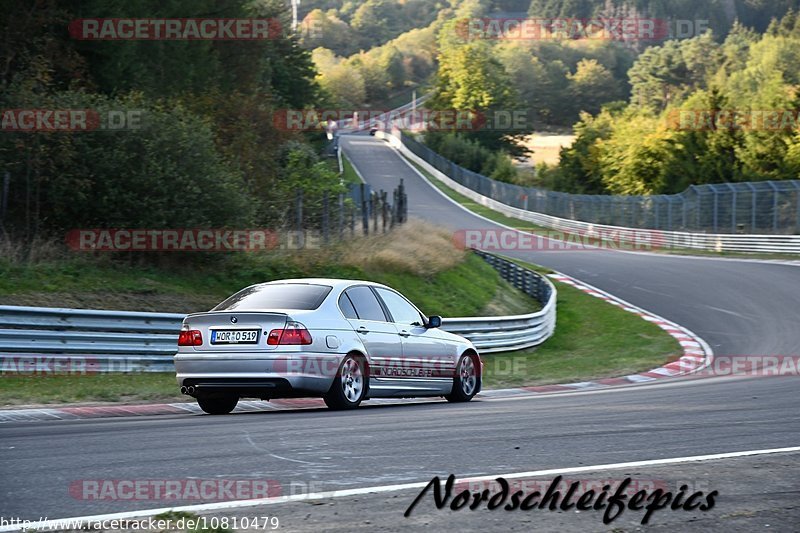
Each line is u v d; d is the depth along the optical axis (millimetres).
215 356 14055
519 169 146125
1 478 8234
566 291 46156
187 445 10188
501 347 28766
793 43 154625
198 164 27656
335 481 8125
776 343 31172
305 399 18000
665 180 88062
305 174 43031
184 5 39594
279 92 80750
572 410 14164
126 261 26156
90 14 33656
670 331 34969
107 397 16562
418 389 16047
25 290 22141
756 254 59469
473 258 42156
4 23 30938
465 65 156125
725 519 6863
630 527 6609
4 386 17250
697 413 13609
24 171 26125
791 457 9531
